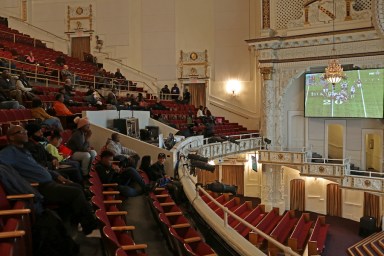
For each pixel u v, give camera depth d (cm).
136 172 684
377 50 1514
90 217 434
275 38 1677
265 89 1758
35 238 353
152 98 1894
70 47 2125
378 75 1534
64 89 1123
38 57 1639
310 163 1616
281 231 1348
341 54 1592
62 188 434
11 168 379
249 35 1938
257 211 1480
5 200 348
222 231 494
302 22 1669
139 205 631
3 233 272
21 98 927
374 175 1578
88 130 708
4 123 704
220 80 1995
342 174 1544
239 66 1966
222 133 1722
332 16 1593
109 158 648
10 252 254
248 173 1927
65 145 728
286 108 1805
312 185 1786
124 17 2077
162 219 431
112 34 2092
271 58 1728
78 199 432
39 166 433
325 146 1733
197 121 1631
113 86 1650
